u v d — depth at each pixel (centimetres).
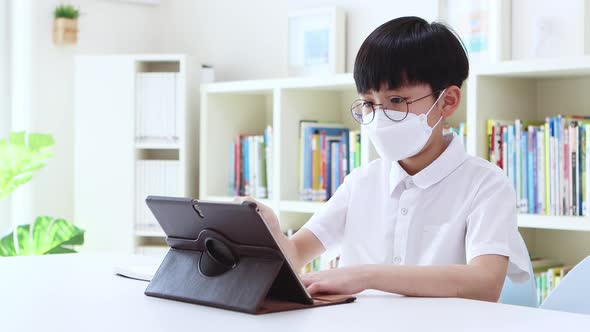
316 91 321
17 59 370
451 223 151
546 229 260
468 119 247
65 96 376
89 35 381
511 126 241
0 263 157
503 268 136
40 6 369
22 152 338
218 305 108
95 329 93
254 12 359
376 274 122
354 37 314
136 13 394
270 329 93
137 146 353
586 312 134
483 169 154
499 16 259
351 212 166
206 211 112
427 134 150
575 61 222
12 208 372
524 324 96
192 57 353
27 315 102
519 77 254
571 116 236
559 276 236
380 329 93
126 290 124
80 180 359
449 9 278
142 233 352
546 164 233
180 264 118
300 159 314
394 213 158
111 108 355
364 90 151
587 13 240
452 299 117
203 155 344
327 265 295
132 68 352
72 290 124
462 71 154
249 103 358
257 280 106
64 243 327
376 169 167
